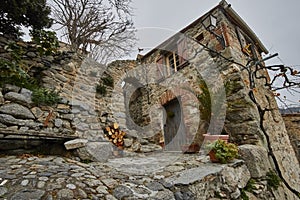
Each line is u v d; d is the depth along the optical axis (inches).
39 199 49.5
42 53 133.0
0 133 75.6
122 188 63.8
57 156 89.1
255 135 116.9
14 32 138.3
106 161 100.4
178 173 81.3
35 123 96.3
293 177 141.7
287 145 161.5
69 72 153.3
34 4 132.6
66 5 225.3
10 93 91.0
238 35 169.2
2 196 49.3
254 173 94.7
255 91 136.9
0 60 100.3
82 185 59.9
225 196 74.9
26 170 64.6
